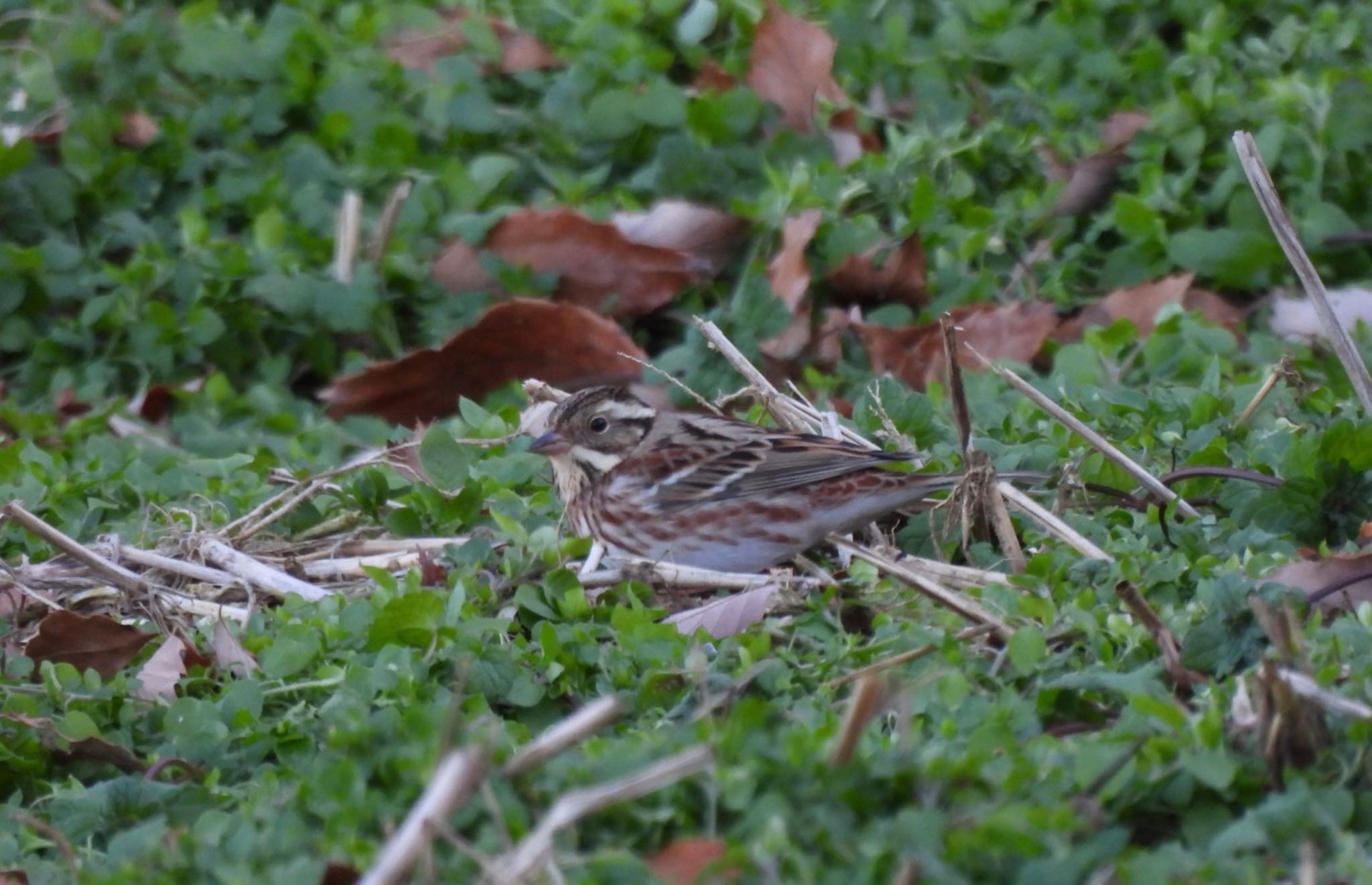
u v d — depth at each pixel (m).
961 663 8.91
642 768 7.45
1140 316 14.72
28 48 17.17
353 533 11.59
